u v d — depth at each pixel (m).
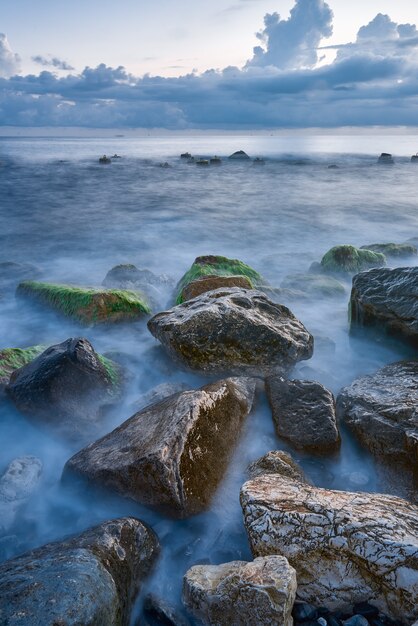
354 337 7.82
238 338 6.34
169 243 17.86
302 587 3.39
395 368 6.24
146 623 3.44
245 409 5.34
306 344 6.61
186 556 3.96
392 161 57.31
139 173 45.69
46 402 5.59
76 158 64.62
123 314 8.78
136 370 7.15
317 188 34.72
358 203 27.06
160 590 3.67
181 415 4.56
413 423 4.96
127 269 11.65
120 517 4.34
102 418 5.86
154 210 25.36
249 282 8.62
